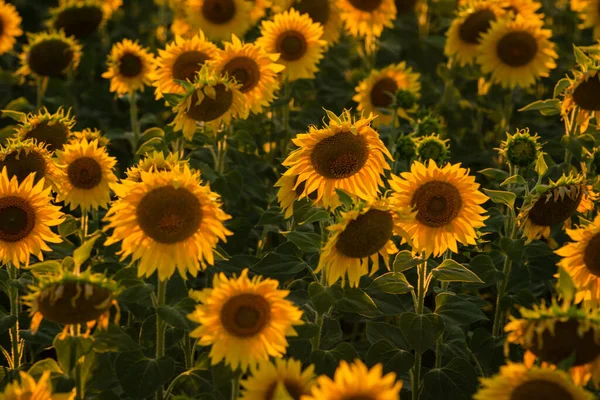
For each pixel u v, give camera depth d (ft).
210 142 25.63
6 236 19.16
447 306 19.88
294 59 29.43
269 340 16.05
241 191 25.43
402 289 19.60
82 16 36.42
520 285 22.93
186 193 16.81
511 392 13.88
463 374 20.26
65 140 22.97
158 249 16.94
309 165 19.25
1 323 19.88
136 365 17.75
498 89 34.04
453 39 33.76
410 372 20.75
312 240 18.88
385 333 20.45
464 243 19.22
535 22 31.19
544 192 19.63
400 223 19.07
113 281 16.16
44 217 19.43
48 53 30.91
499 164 30.71
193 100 21.50
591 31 41.04
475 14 33.32
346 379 12.96
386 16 35.04
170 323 16.93
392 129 28.81
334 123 19.10
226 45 24.99
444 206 18.92
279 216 22.58
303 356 19.61
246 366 15.93
